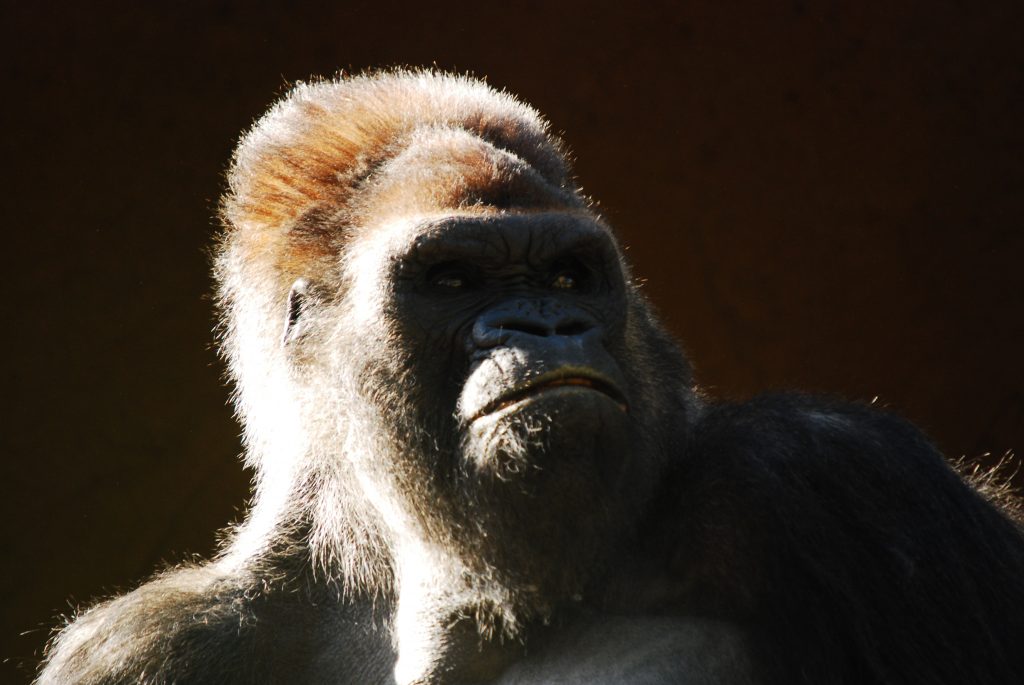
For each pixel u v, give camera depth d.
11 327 38.16
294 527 13.95
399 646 12.87
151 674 13.01
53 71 38.53
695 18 39.66
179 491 38.09
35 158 38.50
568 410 10.88
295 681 13.36
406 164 13.38
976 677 11.23
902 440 12.43
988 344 37.88
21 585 36.81
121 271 38.78
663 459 12.59
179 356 38.66
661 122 39.59
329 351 13.14
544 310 11.62
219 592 13.69
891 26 38.91
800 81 39.34
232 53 38.97
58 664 13.73
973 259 38.28
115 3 38.62
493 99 14.92
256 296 14.46
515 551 11.54
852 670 11.43
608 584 12.23
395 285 12.25
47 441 37.84
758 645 11.80
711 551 11.98
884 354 38.41
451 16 39.50
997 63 38.56
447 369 12.02
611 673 11.80
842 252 38.97
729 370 38.75
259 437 14.74
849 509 11.72
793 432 12.21
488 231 12.03
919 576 11.48
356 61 39.12
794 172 39.28
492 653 12.22
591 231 12.26
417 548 12.63
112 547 37.53
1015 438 37.09
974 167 38.50
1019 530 12.76
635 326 13.12
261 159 14.70
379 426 12.40
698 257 39.28
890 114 38.88
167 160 38.91
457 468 11.82
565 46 39.72
